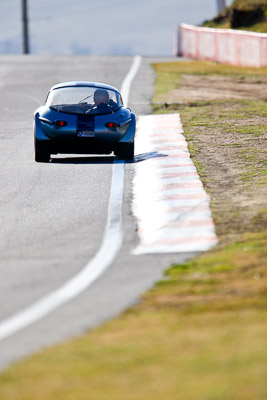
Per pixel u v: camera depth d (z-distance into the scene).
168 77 117.00
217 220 37.81
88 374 18.84
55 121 55.84
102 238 35.47
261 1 192.75
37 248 34.03
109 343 21.47
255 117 75.75
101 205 42.31
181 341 21.17
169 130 69.75
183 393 16.81
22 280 29.22
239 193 43.69
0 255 33.09
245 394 16.22
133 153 56.88
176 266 30.58
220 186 46.00
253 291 26.39
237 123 72.06
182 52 189.62
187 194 44.16
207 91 99.12
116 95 58.31
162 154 58.25
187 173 50.31
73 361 20.00
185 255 32.31
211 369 18.31
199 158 55.75
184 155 57.16
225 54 149.75
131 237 35.56
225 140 62.91
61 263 31.55
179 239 34.94
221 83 108.50
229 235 34.97
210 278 28.52
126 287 27.94
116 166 54.28
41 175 52.03
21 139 70.38
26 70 133.75
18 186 48.53
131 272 29.95
